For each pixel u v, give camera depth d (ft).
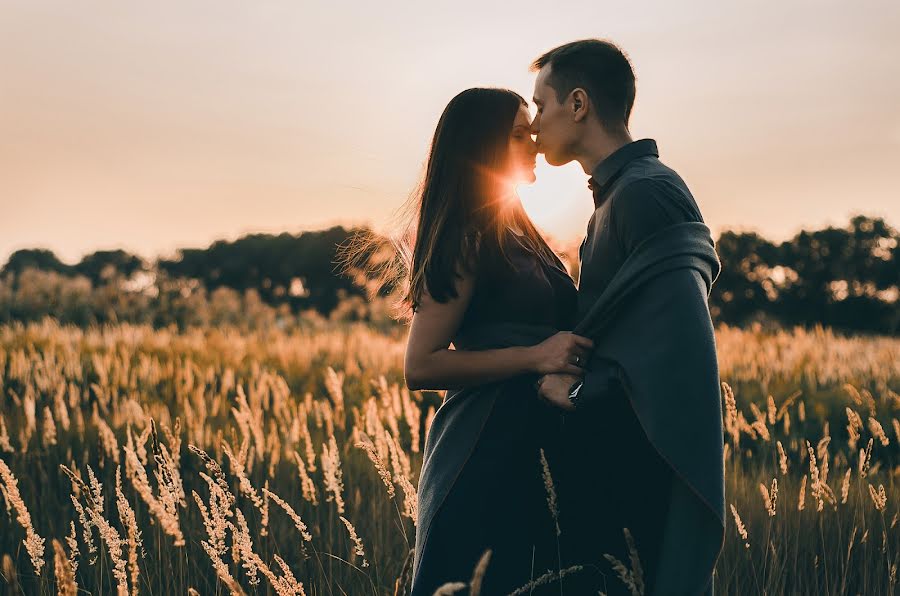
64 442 17.47
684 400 7.11
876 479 16.55
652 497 7.95
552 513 7.60
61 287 54.80
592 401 7.56
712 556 7.04
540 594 7.82
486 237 8.04
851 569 11.96
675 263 7.40
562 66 8.43
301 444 17.13
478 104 8.32
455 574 7.79
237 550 7.55
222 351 33.14
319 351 33.63
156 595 10.91
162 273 128.47
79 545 12.93
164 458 9.96
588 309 8.14
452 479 8.00
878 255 188.55
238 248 133.18
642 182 7.80
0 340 32.63
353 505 14.34
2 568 11.03
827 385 25.84
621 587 7.87
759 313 175.63
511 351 7.89
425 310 8.04
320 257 122.62
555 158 8.68
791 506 13.52
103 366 22.98
